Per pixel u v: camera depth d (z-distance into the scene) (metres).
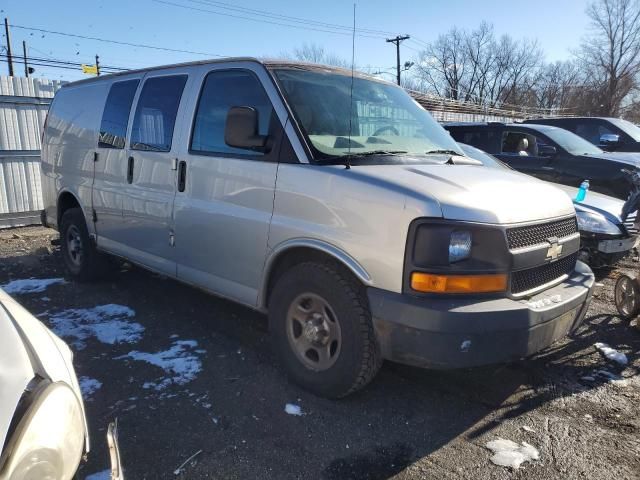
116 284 5.71
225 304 5.09
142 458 2.75
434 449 2.90
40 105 9.29
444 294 2.77
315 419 3.14
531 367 3.90
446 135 4.32
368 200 2.95
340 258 3.04
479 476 2.68
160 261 4.43
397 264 2.84
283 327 3.46
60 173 5.77
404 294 2.83
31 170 9.31
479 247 2.83
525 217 3.04
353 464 2.76
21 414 1.32
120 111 4.88
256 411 3.21
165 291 5.48
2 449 1.24
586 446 2.95
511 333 2.81
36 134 9.30
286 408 3.24
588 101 61.47
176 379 3.58
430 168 3.33
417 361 2.85
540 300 3.05
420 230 2.78
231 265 3.75
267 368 3.76
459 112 24.53
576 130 11.34
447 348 2.74
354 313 3.04
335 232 3.08
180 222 4.10
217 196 3.78
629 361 4.02
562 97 65.25
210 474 2.65
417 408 3.30
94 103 5.30
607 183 7.51
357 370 3.08
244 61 3.81
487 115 25.20
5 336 1.49
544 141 8.38
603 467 2.77
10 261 6.79
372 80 4.31
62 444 1.42
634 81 58.19
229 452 2.82
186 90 4.18
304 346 3.39
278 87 3.53
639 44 56.41
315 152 3.30
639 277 4.63
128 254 4.83
